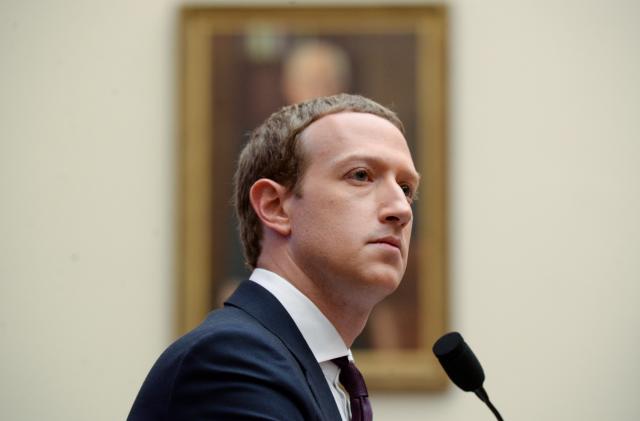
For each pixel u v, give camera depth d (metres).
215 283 3.97
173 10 4.13
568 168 3.99
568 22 4.06
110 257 3.98
